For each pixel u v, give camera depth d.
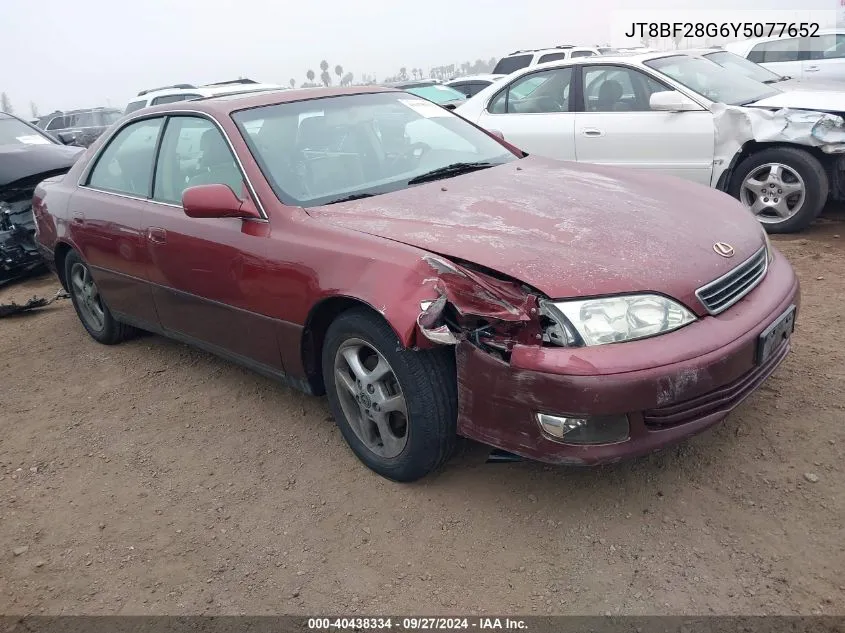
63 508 3.24
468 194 3.31
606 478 2.96
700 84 6.32
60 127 21.30
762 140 5.75
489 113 7.22
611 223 2.92
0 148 7.30
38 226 5.16
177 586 2.68
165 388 4.30
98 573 2.80
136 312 4.43
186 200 3.23
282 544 2.83
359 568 2.65
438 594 2.49
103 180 4.54
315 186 3.45
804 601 2.28
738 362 2.59
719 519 2.66
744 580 2.38
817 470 2.85
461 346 2.63
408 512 2.91
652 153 6.27
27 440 3.89
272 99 3.89
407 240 2.83
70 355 5.02
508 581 2.51
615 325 2.46
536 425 2.53
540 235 2.80
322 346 3.26
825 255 5.36
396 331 2.59
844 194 5.95
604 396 2.39
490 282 2.55
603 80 6.57
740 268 2.82
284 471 3.31
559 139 6.71
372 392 2.98
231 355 3.78
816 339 3.93
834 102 5.77
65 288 5.29
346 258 2.90
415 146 3.96
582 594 2.42
